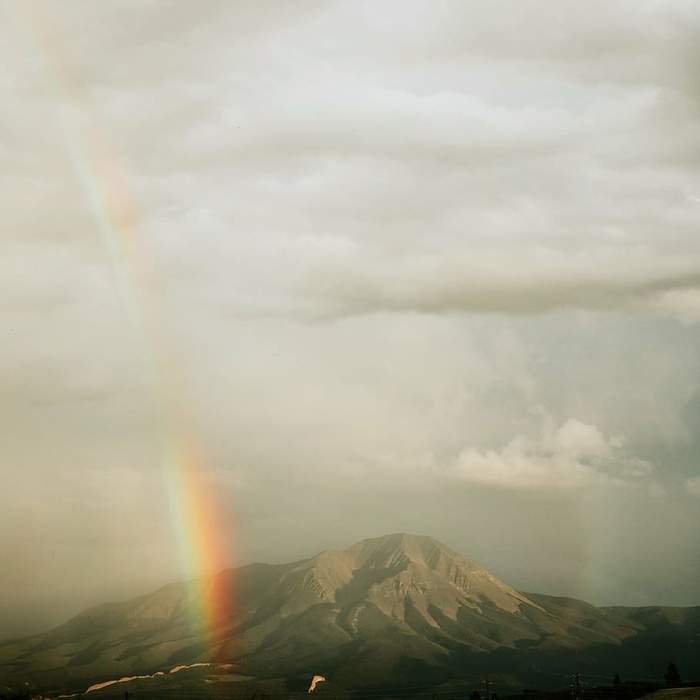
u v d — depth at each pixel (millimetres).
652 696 187375
